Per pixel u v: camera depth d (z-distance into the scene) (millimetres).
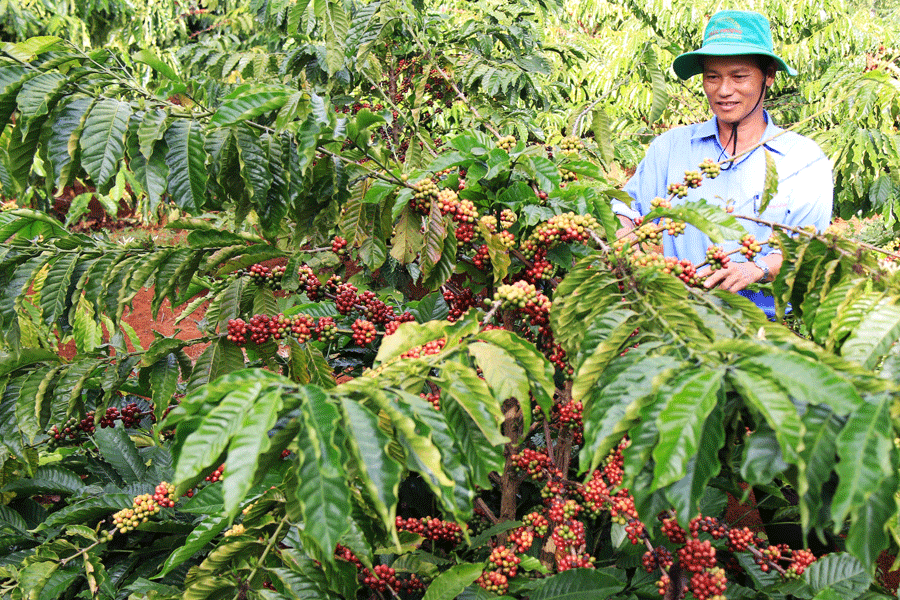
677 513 835
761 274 1835
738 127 2279
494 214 1679
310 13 2834
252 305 1902
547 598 1401
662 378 898
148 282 1762
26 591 1541
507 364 1098
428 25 3078
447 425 969
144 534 1842
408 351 1219
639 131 4855
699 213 1334
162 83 1677
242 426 833
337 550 1430
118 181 4113
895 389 789
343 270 3795
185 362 1796
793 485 884
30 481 1950
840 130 3547
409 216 1601
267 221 1637
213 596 1299
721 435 830
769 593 1584
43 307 1611
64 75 1492
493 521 1741
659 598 1621
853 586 1467
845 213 3936
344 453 896
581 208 1501
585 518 1831
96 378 1995
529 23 3211
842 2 5973
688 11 5910
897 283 1174
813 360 816
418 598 1652
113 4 6777
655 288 1177
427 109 3305
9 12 5645
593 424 941
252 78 3244
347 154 1673
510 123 2957
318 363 1772
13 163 1528
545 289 1809
